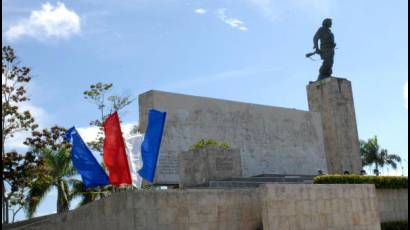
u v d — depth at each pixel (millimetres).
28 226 18516
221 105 33219
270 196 18828
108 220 17234
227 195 19344
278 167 35312
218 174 26297
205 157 26172
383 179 25547
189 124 31094
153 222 17125
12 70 29156
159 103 30016
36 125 29891
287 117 37125
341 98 42188
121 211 16969
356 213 21562
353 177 24578
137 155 19500
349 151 41250
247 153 33750
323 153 38875
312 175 35406
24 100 29531
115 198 17172
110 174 18781
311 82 43594
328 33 43562
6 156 28531
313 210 20031
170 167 29453
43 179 31844
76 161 19172
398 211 26000
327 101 41844
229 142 32875
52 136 30875
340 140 41000
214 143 27047
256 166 34000
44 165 31578
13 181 29422
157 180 28609
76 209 18000
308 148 37844
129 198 16859
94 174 19062
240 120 34000
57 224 18219
